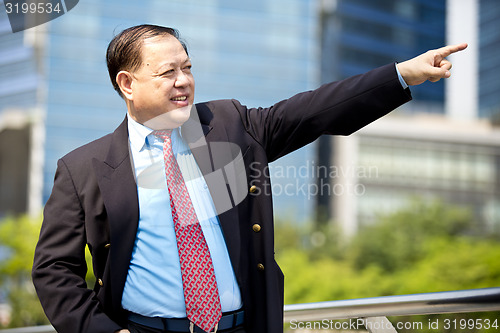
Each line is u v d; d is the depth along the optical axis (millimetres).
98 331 1391
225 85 38469
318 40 40688
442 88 40656
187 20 38188
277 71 39438
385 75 1405
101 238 1447
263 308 1423
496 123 29938
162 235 1415
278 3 40219
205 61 38406
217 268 1411
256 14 39656
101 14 34156
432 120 29531
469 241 16703
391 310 1726
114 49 1475
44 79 30125
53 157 30297
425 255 17562
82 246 1481
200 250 1414
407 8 48906
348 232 20516
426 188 28859
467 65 40312
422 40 49125
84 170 1468
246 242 1443
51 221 1475
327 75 41125
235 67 38750
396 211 20219
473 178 29453
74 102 32125
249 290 1438
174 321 1407
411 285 14312
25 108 28062
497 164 29719
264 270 1417
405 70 1396
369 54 46594
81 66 32594
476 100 39500
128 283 1437
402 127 28812
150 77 1420
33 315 13523
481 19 40219
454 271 14055
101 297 1472
